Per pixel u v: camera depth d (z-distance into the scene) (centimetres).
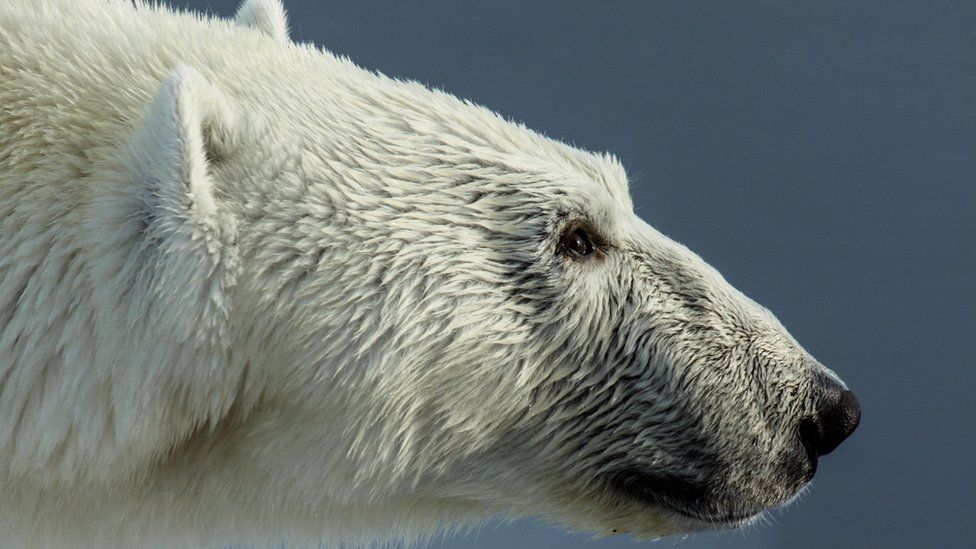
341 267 584
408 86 592
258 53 591
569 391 591
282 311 583
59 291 580
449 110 590
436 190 587
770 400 593
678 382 591
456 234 586
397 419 587
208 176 582
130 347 581
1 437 582
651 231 595
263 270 582
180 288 580
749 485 593
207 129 582
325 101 588
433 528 595
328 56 594
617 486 593
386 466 588
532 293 589
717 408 591
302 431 586
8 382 581
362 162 586
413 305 585
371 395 585
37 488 584
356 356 584
